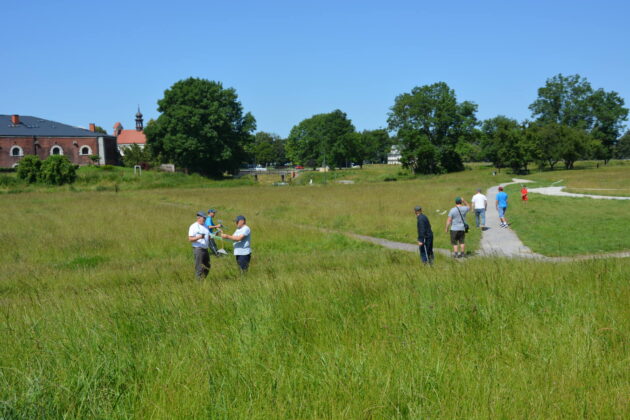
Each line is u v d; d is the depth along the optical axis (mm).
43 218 27344
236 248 11773
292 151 148250
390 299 5910
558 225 22062
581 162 114125
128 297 7223
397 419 3107
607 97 105688
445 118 92062
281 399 3334
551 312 5320
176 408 3246
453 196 40469
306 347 4410
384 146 173250
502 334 4586
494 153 93750
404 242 19844
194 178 86500
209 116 92125
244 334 4684
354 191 50719
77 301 7410
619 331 4527
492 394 3314
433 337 4500
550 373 3668
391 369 3725
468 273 7785
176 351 4328
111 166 90688
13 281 11953
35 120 101000
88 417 3248
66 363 4102
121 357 4156
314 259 14430
